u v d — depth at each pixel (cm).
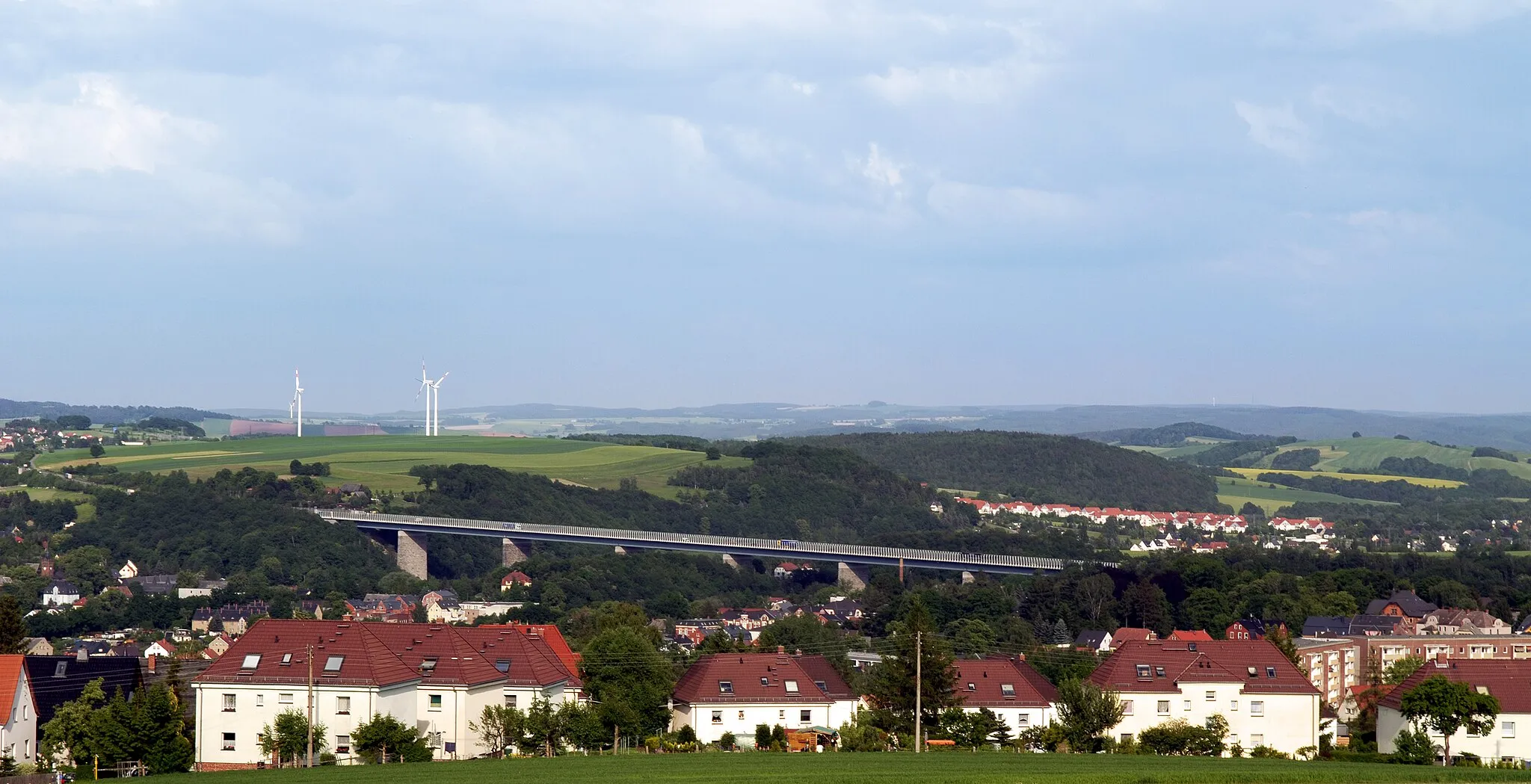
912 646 16000
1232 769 11381
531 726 14388
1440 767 11806
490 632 16338
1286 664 16800
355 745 13600
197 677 14438
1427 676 16362
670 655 19950
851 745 15188
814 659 17950
